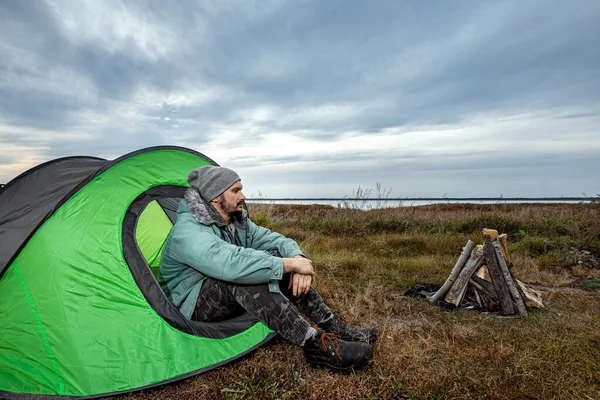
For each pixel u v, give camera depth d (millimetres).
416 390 1920
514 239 6969
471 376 2023
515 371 2039
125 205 2361
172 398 1907
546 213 8453
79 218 2221
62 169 2785
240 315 2559
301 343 2055
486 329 2715
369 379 2025
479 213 8953
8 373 2004
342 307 3213
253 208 9586
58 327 2010
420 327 2785
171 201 3586
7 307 2102
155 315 2121
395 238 6762
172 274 2287
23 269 2127
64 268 2098
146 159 2596
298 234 7227
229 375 2100
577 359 2168
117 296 2100
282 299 2045
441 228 7863
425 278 4352
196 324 2225
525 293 3291
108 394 1891
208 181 2178
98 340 1988
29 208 2457
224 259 1959
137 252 2258
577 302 3357
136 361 1990
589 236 6273
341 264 4848
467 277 3336
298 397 1897
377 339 2402
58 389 1911
